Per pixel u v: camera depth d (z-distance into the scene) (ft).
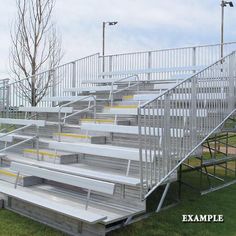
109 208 18.66
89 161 24.26
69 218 17.83
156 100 19.12
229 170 33.96
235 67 27.04
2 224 18.66
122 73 40.40
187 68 36.81
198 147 23.07
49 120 35.19
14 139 30.60
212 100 24.20
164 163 19.44
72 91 39.09
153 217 19.56
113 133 25.77
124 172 21.61
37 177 23.13
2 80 39.81
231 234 17.97
